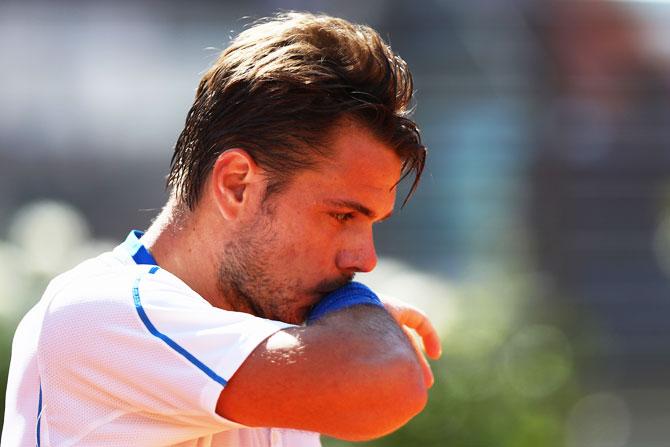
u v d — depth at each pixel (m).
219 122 6.52
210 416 5.93
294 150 6.31
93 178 32.81
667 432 29.94
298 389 5.74
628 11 32.22
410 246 32.56
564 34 32.41
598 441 29.12
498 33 32.28
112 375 6.07
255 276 6.45
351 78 6.34
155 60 32.47
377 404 5.73
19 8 32.53
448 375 18.20
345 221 6.42
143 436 6.12
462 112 32.53
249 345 5.85
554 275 32.50
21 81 32.66
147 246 6.82
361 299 6.28
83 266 6.78
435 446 17.78
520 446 18.81
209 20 32.31
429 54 32.28
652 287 33.09
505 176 32.62
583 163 32.94
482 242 32.47
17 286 19.23
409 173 6.66
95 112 32.72
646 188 33.06
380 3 31.91
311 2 31.62
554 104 32.66
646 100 32.81
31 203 32.72
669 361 32.81
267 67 6.39
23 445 6.49
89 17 32.59
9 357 17.47
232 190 6.43
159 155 32.72
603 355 31.95
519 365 20.39
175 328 6.02
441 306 20.38
